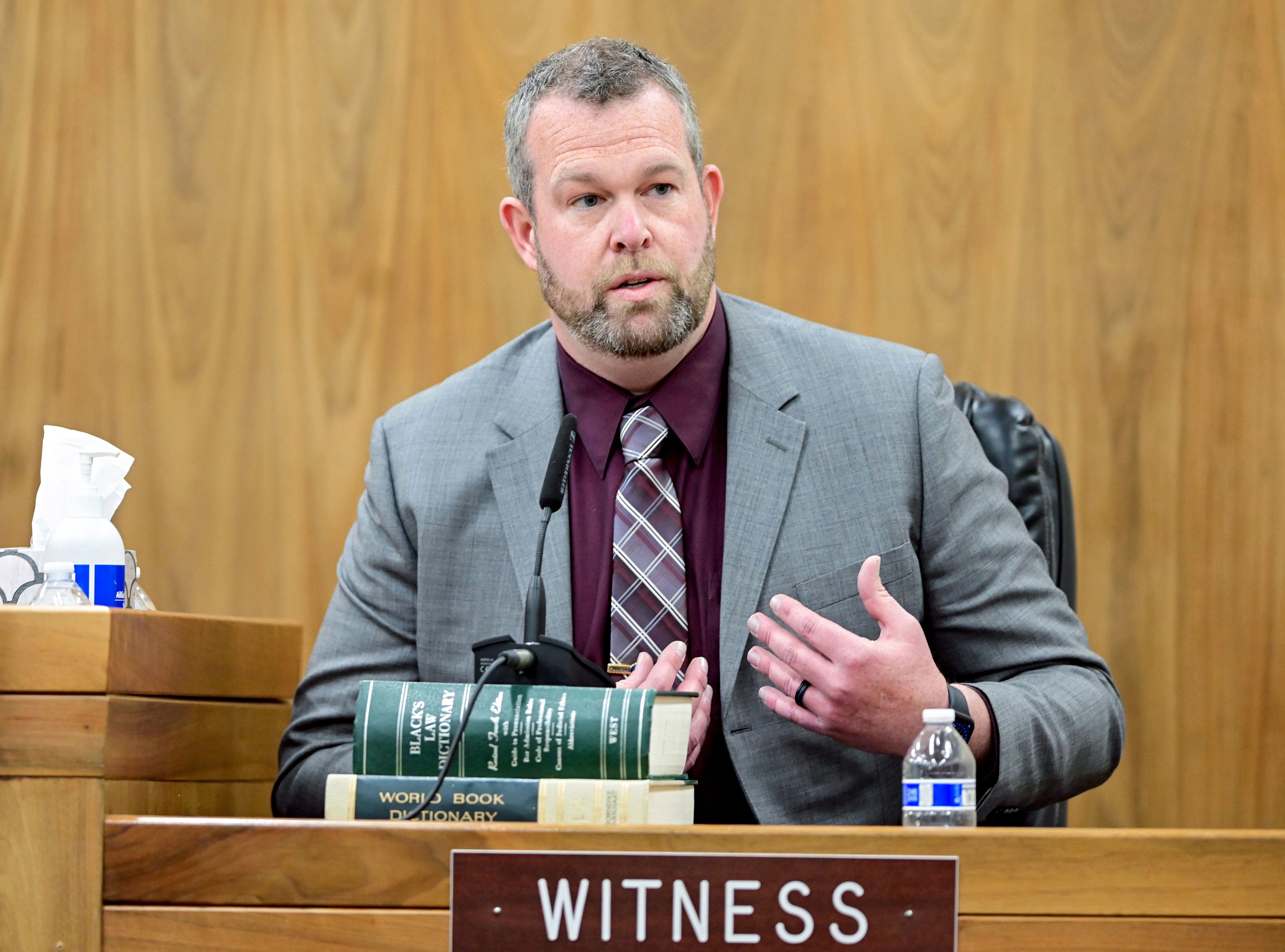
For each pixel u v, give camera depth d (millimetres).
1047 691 5527
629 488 6090
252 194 9859
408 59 9922
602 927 3662
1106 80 9719
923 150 9742
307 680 6305
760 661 5086
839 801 5762
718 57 9836
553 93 5832
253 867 3799
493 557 6168
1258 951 3635
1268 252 9578
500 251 9828
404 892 3727
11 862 3922
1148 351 9594
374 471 6559
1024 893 3645
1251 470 9492
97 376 9742
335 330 9805
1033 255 9672
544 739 4020
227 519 9719
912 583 5898
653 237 5688
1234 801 9320
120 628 4207
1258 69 9641
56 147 9836
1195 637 9414
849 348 6398
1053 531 6848
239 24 9914
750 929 3643
